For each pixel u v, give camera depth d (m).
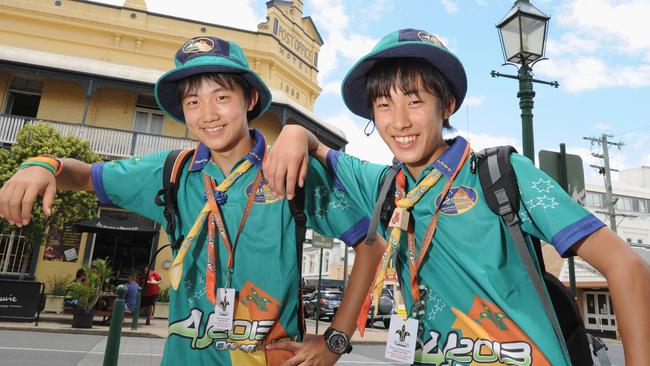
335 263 38.69
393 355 1.38
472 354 1.28
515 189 1.30
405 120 1.46
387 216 1.52
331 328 1.68
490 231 1.31
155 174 1.77
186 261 1.62
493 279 1.27
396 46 1.45
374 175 1.70
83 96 15.77
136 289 11.22
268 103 1.89
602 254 1.17
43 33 16.55
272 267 1.58
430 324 1.38
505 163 1.33
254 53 18.30
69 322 10.48
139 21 17.25
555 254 20.98
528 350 1.21
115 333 4.53
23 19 16.45
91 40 16.89
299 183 1.48
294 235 1.62
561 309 1.36
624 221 34.28
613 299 1.13
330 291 19.06
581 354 1.34
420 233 1.44
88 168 1.82
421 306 1.40
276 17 19.12
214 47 1.67
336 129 19.50
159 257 14.67
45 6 16.52
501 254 1.29
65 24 16.69
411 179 1.56
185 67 1.61
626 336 1.07
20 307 9.55
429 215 1.42
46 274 13.70
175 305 1.60
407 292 1.48
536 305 1.25
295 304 1.64
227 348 1.51
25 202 1.48
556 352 1.20
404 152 1.48
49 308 12.31
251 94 1.82
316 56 21.39
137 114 16.12
